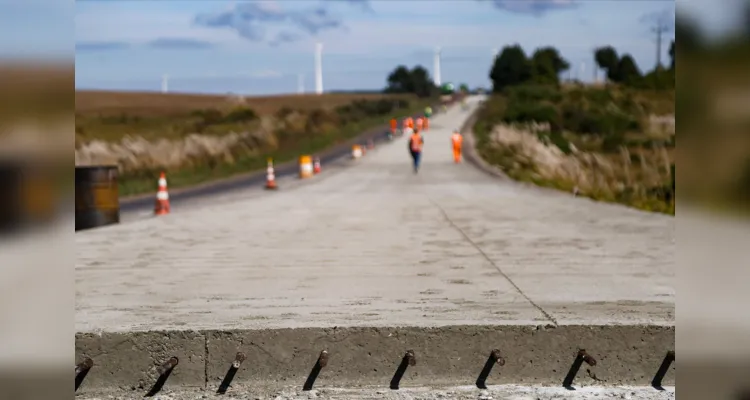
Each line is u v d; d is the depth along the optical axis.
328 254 15.16
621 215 22.11
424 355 8.41
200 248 16.23
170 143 55.62
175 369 8.27
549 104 93.94
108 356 8.22
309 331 8.42
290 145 72.75
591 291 11.14
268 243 16.91
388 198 28.89
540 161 40.66
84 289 11.59
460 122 113.25
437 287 11.58
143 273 13.12
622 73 147.88
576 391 8.00
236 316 9.52
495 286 11.62
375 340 8.42
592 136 68.75
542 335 8.48
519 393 7.91
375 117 129.50
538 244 16.23
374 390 8.12
